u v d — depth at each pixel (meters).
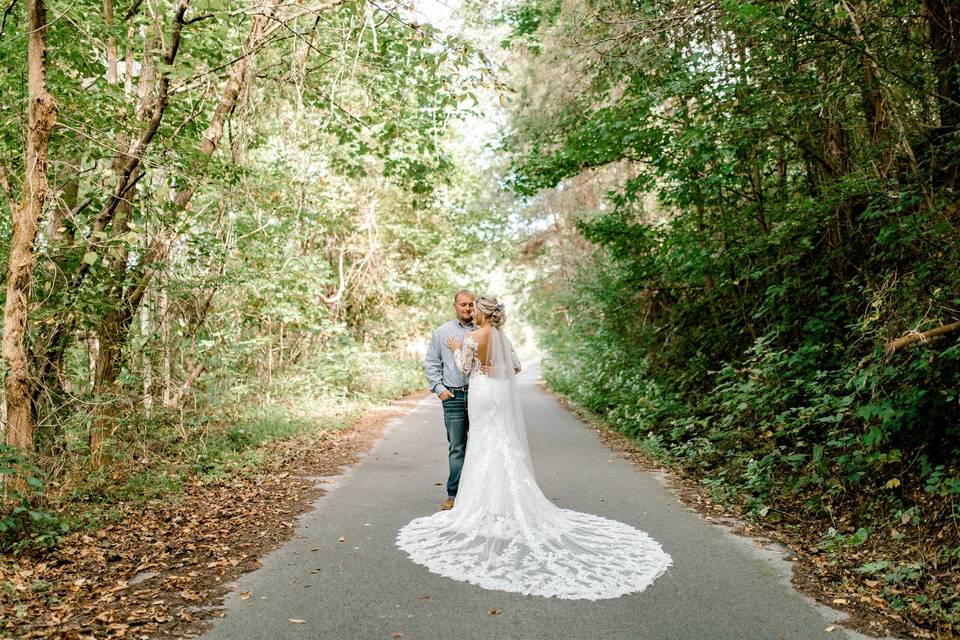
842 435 6.49
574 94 11.21
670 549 4.92
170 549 4.90
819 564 4.56
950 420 5.37
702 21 8.73
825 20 6.72
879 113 7.09
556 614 3.71
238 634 3.45
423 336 24.95
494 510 5.28
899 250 6.59
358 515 5.95
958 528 4.47
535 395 21.64
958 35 6.09
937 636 3.45
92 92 6.92
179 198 8.35
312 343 17.44
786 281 8.49
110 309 7.33
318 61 9.63
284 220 11.57
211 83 8.28
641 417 10.91
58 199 6.04
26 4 6.32
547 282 23.75
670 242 11.39
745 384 7.85
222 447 8.91
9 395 5.36
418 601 3.90
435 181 14.30
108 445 6.98
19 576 4.11
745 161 9.51
